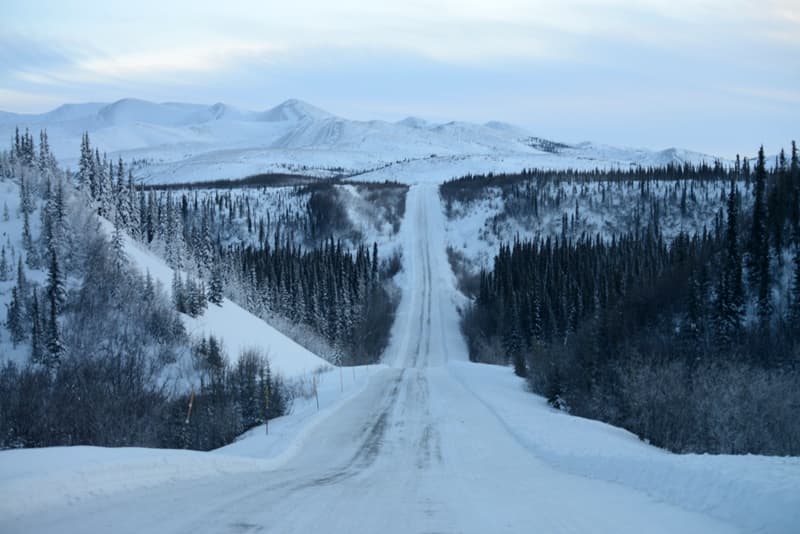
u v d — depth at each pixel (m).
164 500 10.13
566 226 142.25
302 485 12.39
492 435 22.14
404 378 47.69
